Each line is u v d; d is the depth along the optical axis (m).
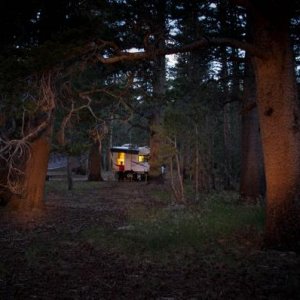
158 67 15.88
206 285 7.62
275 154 10.31
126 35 12.77
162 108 24.83
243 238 11.49
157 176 31.66
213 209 16.83
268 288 7.36
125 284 7.76
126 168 39.16
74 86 14.30
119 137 47.78
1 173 17.12
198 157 22.69
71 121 15.10
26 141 14.00
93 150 37.78
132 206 19.86
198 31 13.04
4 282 7.87
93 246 11.07
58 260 9.62
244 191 19.38
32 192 17.00
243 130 19.69
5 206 17.23
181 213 16.38
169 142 20.55
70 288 7.53
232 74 19.42
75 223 15.06
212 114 21.58
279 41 10.28
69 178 28.73
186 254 9.99
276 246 10.24
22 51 10.88
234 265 8.91
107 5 12.48
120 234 12.59
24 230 13.63
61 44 10.30
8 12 13.73
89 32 11.03
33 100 11.48
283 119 10.26
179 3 12.26
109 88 14.87
